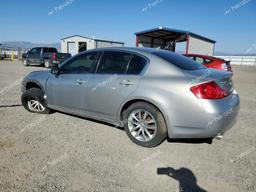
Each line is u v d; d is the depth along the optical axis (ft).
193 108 11.86
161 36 95.61
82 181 10.03
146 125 13.38
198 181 10.36
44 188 9.45
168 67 13.10
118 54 14.79
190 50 85.05
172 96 12.25
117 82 14.06
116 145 13.61
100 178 10.30
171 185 10.00
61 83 16.75
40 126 16.15
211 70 13.83
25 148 12.79
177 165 11.60
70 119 17.74
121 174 10.67
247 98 28.99
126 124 14.10
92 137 14.61
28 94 18.74
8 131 15.05
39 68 64.08
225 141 14.60
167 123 12.61
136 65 13.96
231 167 11.59
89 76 15.43
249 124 18.10
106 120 15.07
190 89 11.94
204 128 11.89
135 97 13.29
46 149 12.79
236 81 49.08
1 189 9.29
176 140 14.42
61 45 116.26
